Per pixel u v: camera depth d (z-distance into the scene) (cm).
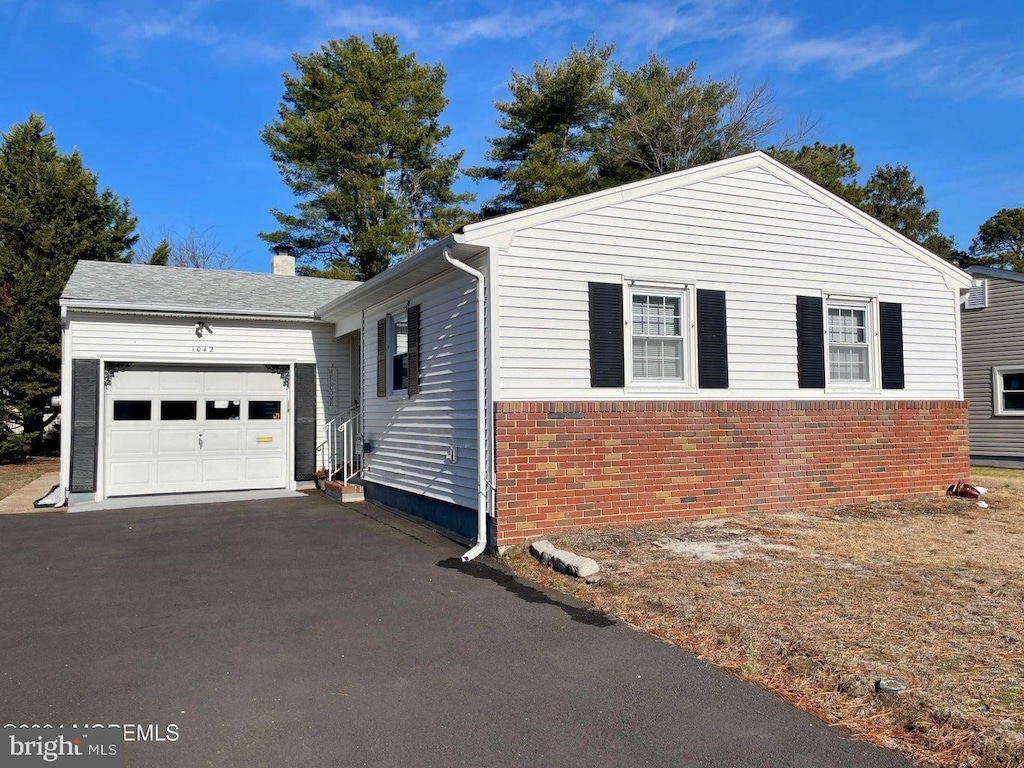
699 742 360
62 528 964
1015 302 1825
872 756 343
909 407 1065
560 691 422
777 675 435
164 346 1303
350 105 2791
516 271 821
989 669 424
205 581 682
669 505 885
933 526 860
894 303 1067
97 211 2286
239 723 383
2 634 529
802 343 991
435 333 957
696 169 928
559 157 2966
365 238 2814
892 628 496
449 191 3147
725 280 941
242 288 1518
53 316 2027
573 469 831
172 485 1309
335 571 720
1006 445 1839
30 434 1967
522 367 817
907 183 4344
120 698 415
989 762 329
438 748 356
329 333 1435
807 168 3022
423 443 992
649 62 3172
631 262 883
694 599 570
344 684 435
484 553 790
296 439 1388
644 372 895
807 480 981
